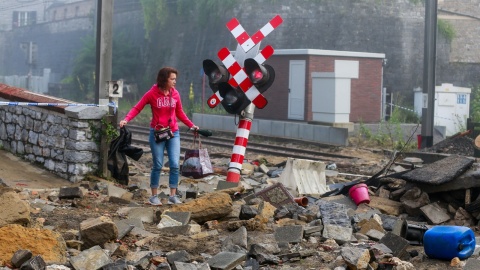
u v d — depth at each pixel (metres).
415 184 11.02
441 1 50.94
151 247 8.16
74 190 10.98
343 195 11.64
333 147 28.00
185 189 12.68
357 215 10.05
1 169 13.55
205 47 53.84
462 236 8.09
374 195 11.70
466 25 50.47
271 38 50.41
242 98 12.46
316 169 13.57
